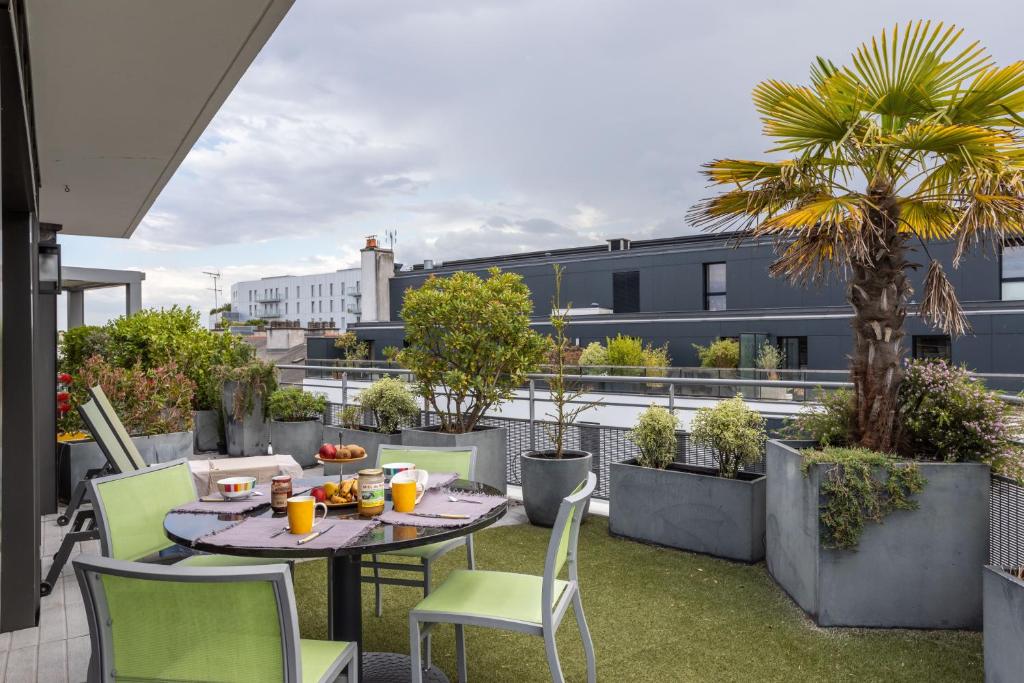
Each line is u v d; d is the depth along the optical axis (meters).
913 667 2.90
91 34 3.00
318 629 3.41
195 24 2.94
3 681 2.94
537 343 6.07
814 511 3.33
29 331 3.53
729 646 3.13
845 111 3.63
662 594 3.74
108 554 2.70
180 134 4.45
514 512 5.50
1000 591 2.43
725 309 22.55
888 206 3.48
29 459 3.49
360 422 7.11
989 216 3.00
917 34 3.28
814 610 3.35
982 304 15.96
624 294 25.09
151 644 1.72
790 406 10.51
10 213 3.49
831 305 20.39
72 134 4.39
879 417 3.54
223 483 2.84
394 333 29.58
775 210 3.70
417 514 2.55
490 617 2.41
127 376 6.18
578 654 3.07
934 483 3.23
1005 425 3.21
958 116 3.45
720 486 4.28
